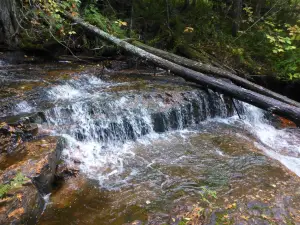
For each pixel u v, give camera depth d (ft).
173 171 14.82
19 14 24.82
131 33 30.37
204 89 22.50
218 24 35.81
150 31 32.73
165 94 21.08
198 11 35.76
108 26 28.50
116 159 16.06
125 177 14.39
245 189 13.01
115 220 11.44
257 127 22.08
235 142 18.08
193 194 12.85
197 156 16.31
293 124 23.59
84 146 16.47
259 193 12.68
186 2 35.04
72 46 27.22
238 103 23.56
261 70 30.37
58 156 14.52
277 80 30.19
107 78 24.62
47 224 11.15
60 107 17.51
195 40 32.48
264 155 16.30
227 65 30.07
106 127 17.51
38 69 24.34
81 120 17.43
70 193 13.05
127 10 33.71
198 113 21.38
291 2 35.37
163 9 34.06
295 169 16.07
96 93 20.76
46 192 12.69
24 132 15.07
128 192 13.20
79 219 11.52
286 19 34.91
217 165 15.28
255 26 34.94
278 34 32.01
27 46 25.45
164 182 13.91
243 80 23.67
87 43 27.94
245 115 23.72
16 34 25.12
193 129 20.26
